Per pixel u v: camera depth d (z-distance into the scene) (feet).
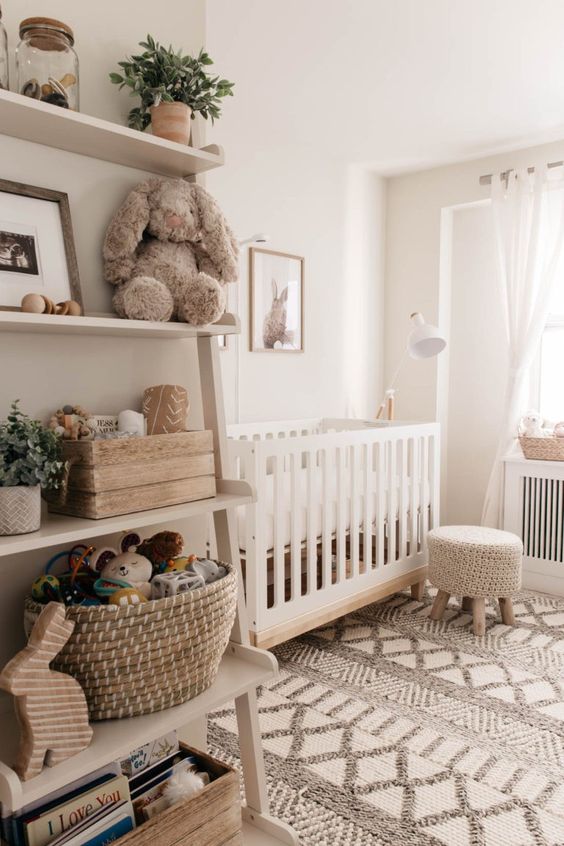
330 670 8.46
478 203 12.97
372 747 6.65
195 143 4.91
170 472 4.31
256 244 11.19
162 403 4.80
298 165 11.93
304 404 12.41
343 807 5.72
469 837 5.35
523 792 5.93
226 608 4.34
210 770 4.54
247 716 4.88
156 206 4.65
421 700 7.64
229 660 4.99
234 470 8.39
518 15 7.63
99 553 4.46
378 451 10.13
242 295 11.06
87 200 4.59
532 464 11.74
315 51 8.46
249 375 11.30
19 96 3.48
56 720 3.47
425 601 11.21
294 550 8.56
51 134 4.08
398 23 7.79
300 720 7.20
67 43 3.97
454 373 13.85
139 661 3.85
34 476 3.50
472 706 7.50
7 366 4.22
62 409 4.37
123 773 4.43
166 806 4.09
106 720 3.91
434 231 13.39
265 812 4.98
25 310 3.66
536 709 7.42
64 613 3.55
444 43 8.27
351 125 11.00
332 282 12.84
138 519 3.92
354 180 13.23
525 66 8.90
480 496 13.62
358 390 13.67
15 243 3.99
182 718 4.00
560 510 11.44
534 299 12.16
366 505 9.79
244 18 7.66
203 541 5.64
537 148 12.03
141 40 4.92
